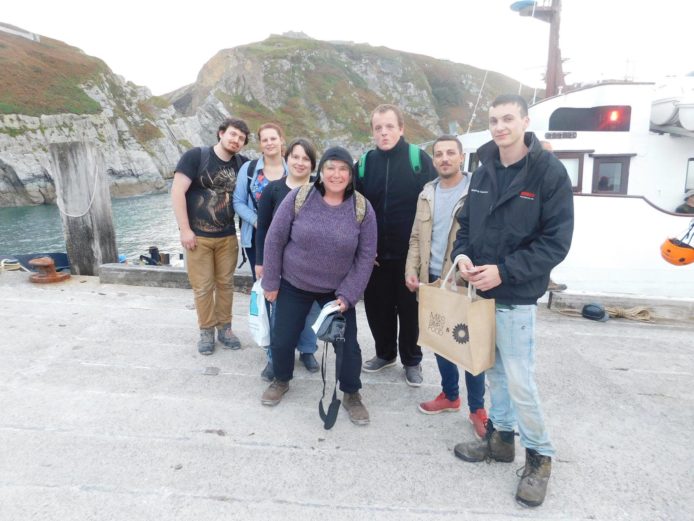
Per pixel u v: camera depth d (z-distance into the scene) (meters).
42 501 2.17
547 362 3.99
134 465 2.46
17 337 4.09
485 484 2.42
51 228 26.78
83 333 4.23
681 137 6.39
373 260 2.87
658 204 6.55
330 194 2.77
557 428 2.98
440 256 3.00
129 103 57.62
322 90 104.75
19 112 41.00
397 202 3.25
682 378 3.73
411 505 2.25
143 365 3.66
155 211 33.16
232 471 2.45
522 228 2.13
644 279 5.78
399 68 121.56
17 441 2.62
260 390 3.34
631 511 2.24
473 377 2.80
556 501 2.30
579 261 5.87
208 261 3.80
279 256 2.89
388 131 3.13
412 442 2.78
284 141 3.66
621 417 3.13
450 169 2.88
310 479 2.41
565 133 6.41
